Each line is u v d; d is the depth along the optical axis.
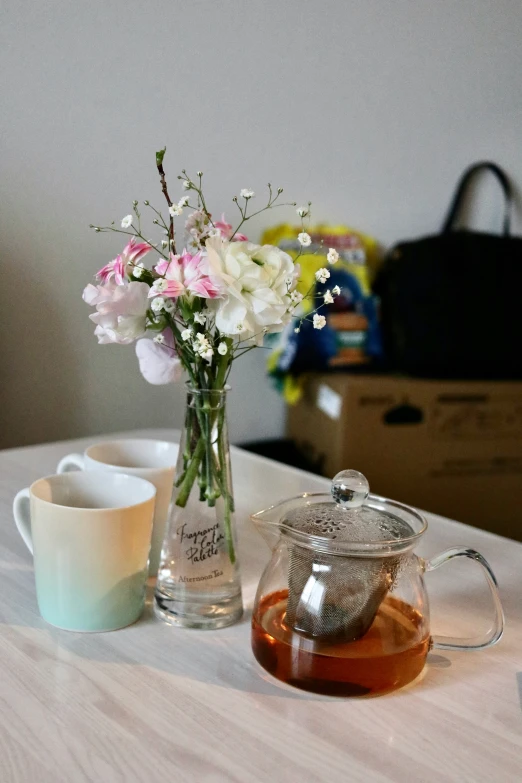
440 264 1.92
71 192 1.44
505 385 1.88
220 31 1.57
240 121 1.65
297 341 1.79
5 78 1.32
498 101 2.11
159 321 0.60
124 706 0.50
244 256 0.54
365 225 1.93
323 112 1.79
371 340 1.91
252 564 0.75
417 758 0.46
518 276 2.00
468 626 0.65
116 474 0.66
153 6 1.47
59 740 0.46
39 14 1.34
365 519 0.55
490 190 2.16
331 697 0.53
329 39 1.75
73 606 0.59
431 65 1.95
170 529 0.62
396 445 1.76
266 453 1.84
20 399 1.47
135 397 1.63
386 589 0.53
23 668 0.54
